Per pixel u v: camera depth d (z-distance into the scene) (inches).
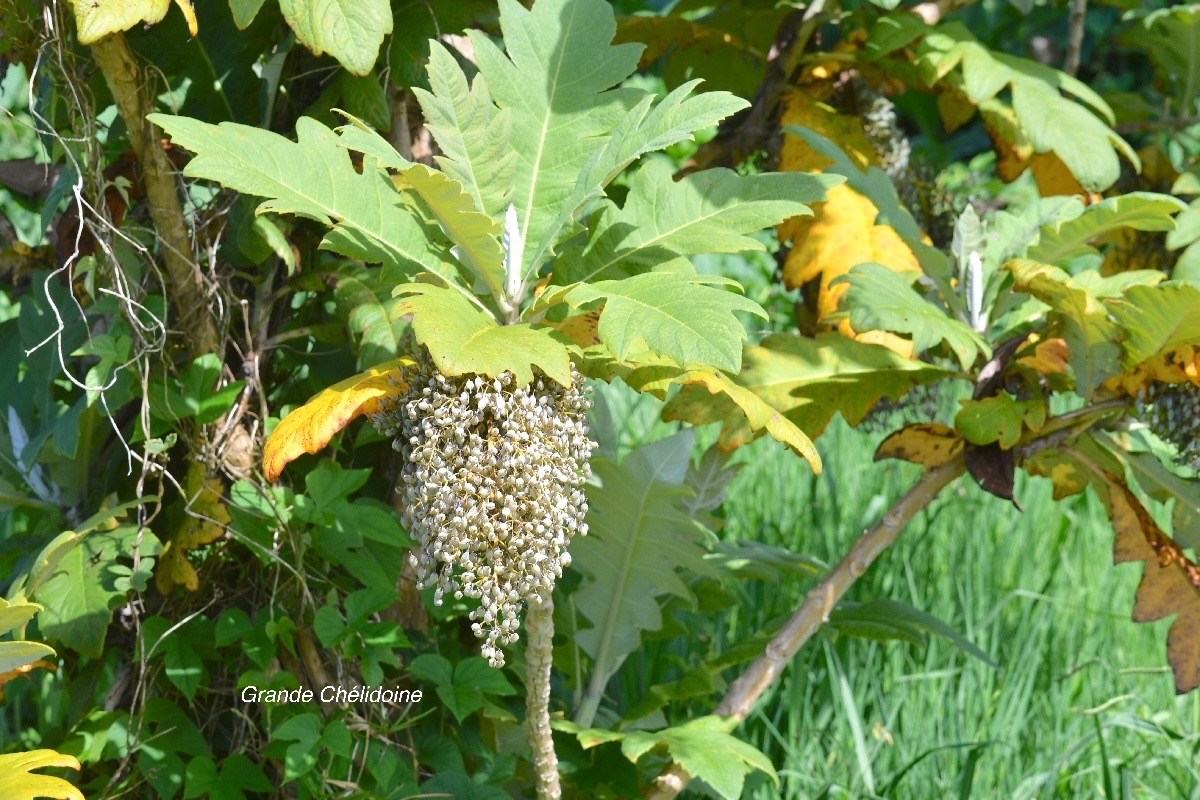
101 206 124.7
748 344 133.0
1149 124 159.6
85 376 132.4
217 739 131.8
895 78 150.0
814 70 149.3
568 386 114.8
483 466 114.6
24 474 130.9
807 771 143.9
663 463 132.3
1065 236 131.3
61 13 123.6
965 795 138.7
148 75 126.5
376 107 127.8
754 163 151.5
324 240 118.9
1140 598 131.7
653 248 121.2
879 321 127.1
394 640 127.6
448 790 128.6
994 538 178.5
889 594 163.0
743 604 154.6
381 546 130.6
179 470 131.3
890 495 186.4
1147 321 126.6
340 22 120.3
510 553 114.8
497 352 114.4
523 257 122.3
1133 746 148.1
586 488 132.7
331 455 133.6
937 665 152.5
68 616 124.4
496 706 131.0
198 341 128.6
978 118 338.6
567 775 134.6
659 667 145.9
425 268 120.0
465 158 120.9
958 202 159.3
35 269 134.5
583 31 124.6
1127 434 136.6
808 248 141.7
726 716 131.6
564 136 123.7
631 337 114.5
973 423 127.3
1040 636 154.2
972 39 145.5
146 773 127.0
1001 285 134.2
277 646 129.6
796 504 181.5
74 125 124.8
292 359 134.0
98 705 130.9
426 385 116.7
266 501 127.9
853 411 131.5
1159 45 159.8
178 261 127.2
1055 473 136.9
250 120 131.2
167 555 128.0
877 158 148.3
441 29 129.0
